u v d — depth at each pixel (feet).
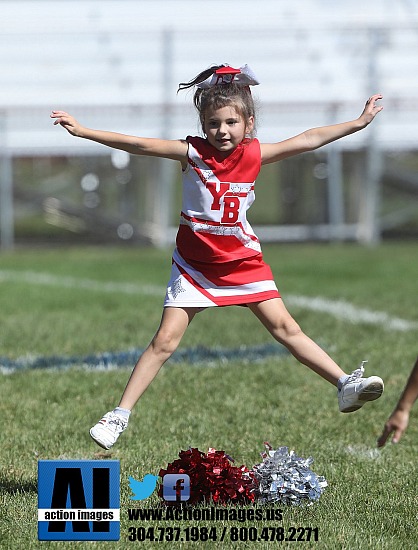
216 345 91.35
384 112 205.46
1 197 205.87
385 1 222.89
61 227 225.35
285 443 58.85
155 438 59.57
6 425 62.49
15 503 46.52
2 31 207.72
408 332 96.68
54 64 208.33
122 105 202.59
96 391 72.02
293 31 213.25
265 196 296.71
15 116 200.13
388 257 175.32
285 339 48.98
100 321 104.78
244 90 47.88
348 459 55.36
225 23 218.79
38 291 130.72
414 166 229.45
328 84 212.64
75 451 56.44
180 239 49.32
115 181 218.79
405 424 39.96
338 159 207.82
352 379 47.06
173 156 48.29
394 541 41.50
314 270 154.10
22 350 88.99
